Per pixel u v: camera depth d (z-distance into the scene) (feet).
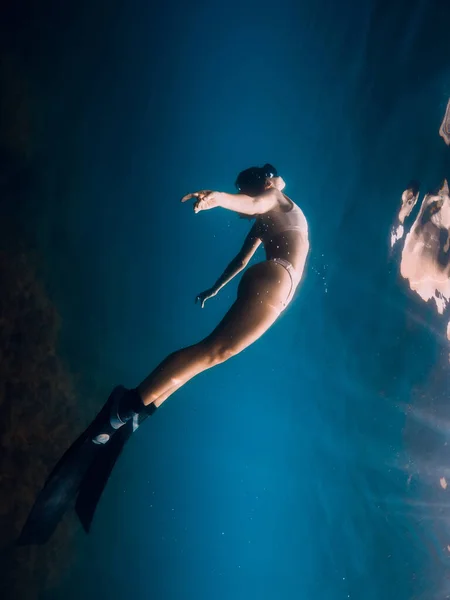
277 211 11.10
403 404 19.67
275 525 25.41
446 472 17.97
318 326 24.63
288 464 25.66
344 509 21.59
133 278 29.91
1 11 23.79
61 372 25.63
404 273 20.06
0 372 23.49
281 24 29.19
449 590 16.85
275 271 10.27
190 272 30.55
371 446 20.72
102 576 25.91
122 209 29.30
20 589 22.56
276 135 28.73
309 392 24.93
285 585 23.70
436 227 18.85
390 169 20.99
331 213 24.59
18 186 25.02
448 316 18.17
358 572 20.10
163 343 30.09
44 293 25.62
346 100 24.36
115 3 27.12
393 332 20.38
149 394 9.79
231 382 28.89
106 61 27.63
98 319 28.27
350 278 22.91
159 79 29.60
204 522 27.43
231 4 29.84
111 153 28.53
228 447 28.17
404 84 20.53
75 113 26.84
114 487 27.63
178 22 29.45
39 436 24.20
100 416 10.18
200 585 26.23
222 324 9.94
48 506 10.12
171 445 29.17
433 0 19.45
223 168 29.99
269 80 29.32
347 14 25.27
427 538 18.10
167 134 30.12
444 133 18.47
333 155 24.98
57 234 26.96
